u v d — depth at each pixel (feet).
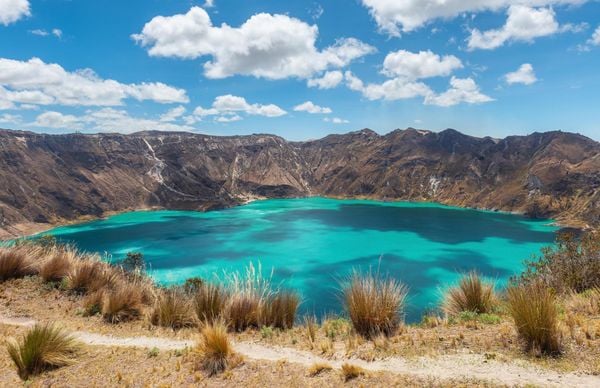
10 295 36.17
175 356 23.72
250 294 31.76
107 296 33.76
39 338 22.76
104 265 44.50
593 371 17.74
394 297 27.94
